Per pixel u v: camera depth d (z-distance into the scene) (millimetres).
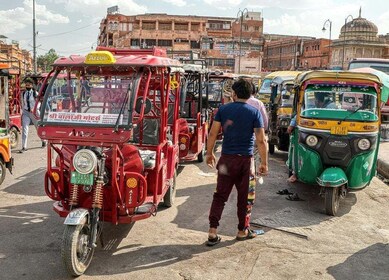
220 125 5008
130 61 4719
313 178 6523
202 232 5469
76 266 4164
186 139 8820
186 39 73875
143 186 4613
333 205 6133
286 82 10680
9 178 8102
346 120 6301
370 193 7523
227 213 6242
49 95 4664
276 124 10523
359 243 5219
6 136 7652
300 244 5148
